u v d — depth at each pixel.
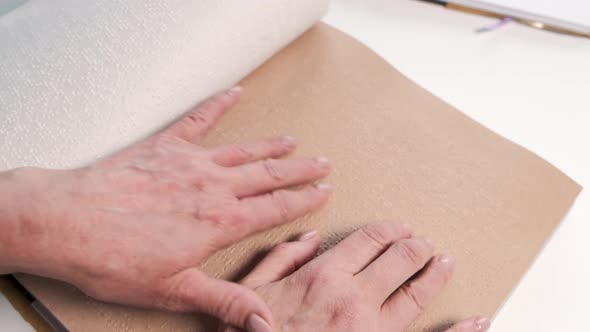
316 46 0.61
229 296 0.44
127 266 0.44
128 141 0.50
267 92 0.57
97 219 0.45
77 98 0.48
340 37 0.62
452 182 0.52
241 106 0.56
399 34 0.64
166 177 0.48
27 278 0.47
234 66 0.55
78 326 0.46
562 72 0.62
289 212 0.49
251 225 0.48
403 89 0.58
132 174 0.47
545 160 0.54
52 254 0.44
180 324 0.46
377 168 0.53
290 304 0.45
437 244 0.50
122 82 0.49
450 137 0.55
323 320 0.44
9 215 0.43
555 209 0.52
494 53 0.63
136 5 0.51
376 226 0.48
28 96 0.47
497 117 0.58
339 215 0.50
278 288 0.45
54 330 0.47
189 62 0.51
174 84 0.51
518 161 0.54
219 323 0.45
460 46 0.63
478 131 0.56
